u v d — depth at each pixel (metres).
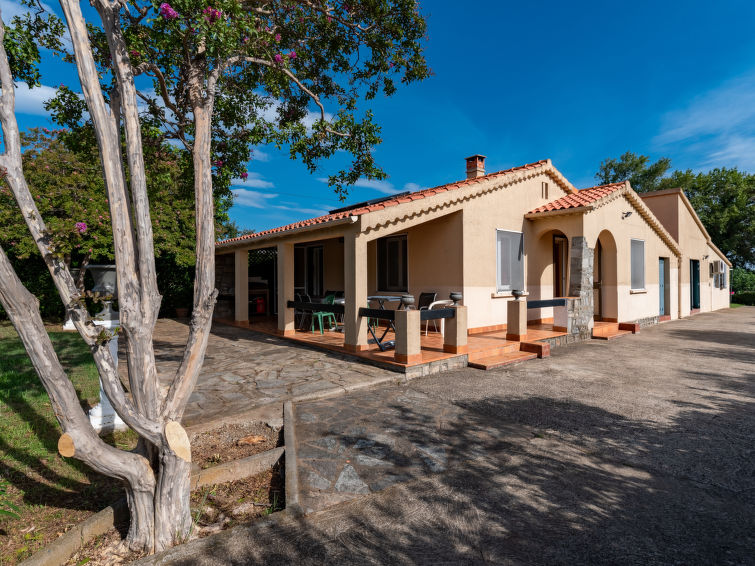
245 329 12.01
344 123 6.22
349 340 8.25
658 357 8.57
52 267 2.41
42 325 2.31
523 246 11.05
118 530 2.91
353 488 3.41
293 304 10.29
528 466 3.81
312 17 6.20
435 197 8.88
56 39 4.17
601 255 12.12
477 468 3.77
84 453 2.40
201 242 2.90
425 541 2.75
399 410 5.28
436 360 7.17
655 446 4.23
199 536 2.85
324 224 8.28
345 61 6.82
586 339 10.51
